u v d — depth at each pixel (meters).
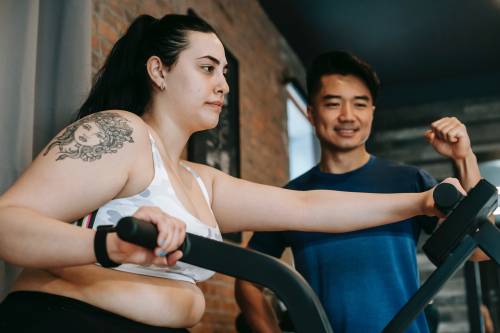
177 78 1.32
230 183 1.47
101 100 1.39
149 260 0.90
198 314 1.20
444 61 5.67
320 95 2.04
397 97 6.16
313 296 0.90
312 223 1.44
